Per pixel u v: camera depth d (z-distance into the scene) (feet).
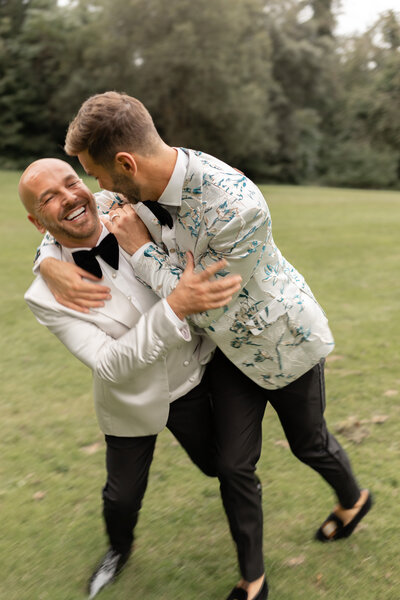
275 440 11.25
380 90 109.60
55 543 8.58
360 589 7.47
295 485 9.74
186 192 6.15
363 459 10.43
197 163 6.12
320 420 7.50
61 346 16.87
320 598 7.36
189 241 6.43
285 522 8.84
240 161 116.67
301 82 123.13
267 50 106.83
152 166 6.07
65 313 6.78
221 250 6.23
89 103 6.02
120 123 5.87
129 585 7.75
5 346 16.80
